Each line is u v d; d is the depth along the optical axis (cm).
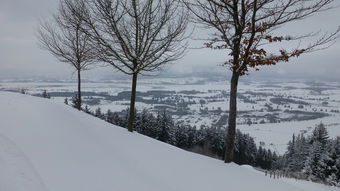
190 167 727
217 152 5066
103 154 640
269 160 5941
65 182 458
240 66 912
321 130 5275
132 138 889
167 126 5041
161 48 1141
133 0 1069
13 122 713
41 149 576
